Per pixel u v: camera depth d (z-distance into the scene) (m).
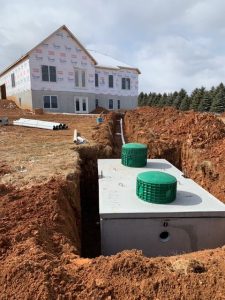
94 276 2.81
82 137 10.93
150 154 10.23
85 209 8.18
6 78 32.72
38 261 2.92
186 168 9.52
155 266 2.93
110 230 4.69
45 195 4.76
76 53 26.64
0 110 25.03
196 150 9.02
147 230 4.72
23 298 2.49
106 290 2.62
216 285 2.62
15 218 4.00
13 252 3.17
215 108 44.09
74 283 2.71
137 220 4.66
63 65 26.09
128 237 4.73
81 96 27.91
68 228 4.33
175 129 11.33
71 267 3.02
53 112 25.59
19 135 11.91
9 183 5.53
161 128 12.45
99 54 37.09
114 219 4.64
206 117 10.66
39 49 24.44
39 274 2.70
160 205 4.89
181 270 2.86
